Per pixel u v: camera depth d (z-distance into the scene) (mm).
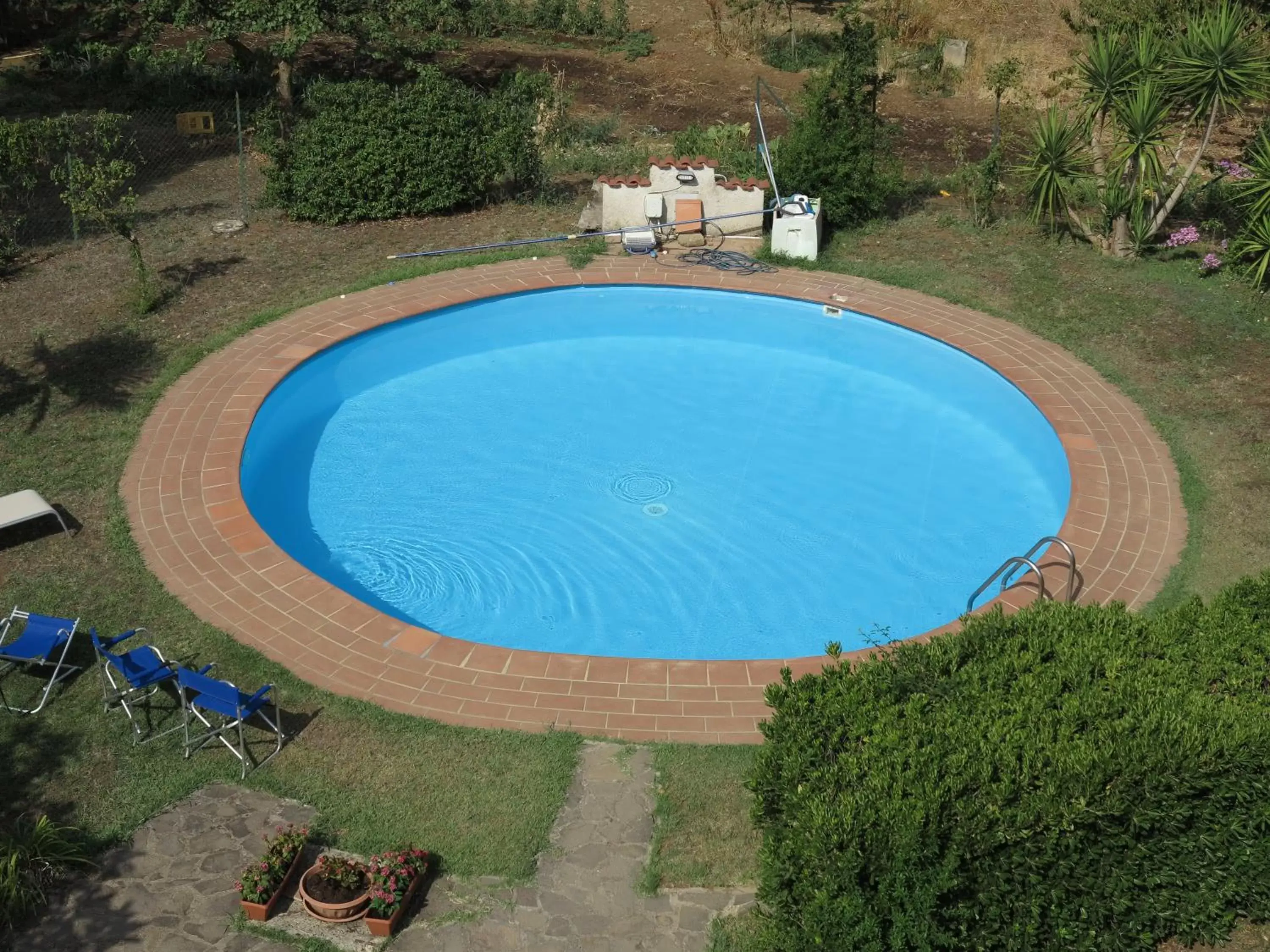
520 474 14094
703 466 14281
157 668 9039
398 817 8266
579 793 8547
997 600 11141
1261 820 6910
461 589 12039
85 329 15945
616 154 23656
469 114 20719
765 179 20172
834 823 6410
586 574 12328
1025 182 19844
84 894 7590
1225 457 13281
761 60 30578
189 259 18344
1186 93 17250
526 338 17578
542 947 7258
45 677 9648
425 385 16156
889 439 14898
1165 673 7578
